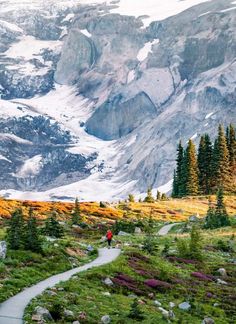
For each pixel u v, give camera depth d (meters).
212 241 108.19
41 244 65.00
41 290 47.53
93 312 44.22
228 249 100.06
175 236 116.81
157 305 52.94
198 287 65.12
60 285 50.12
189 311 53.66
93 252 72.06
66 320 40.66
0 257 54.72
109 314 45.16
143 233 124.75
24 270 53.16
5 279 49.03
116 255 72.00
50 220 96.56
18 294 45.75
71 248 70.81
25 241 61.00
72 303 45.41
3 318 38.19
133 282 59.38
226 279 73.31
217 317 53.59
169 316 49.03
